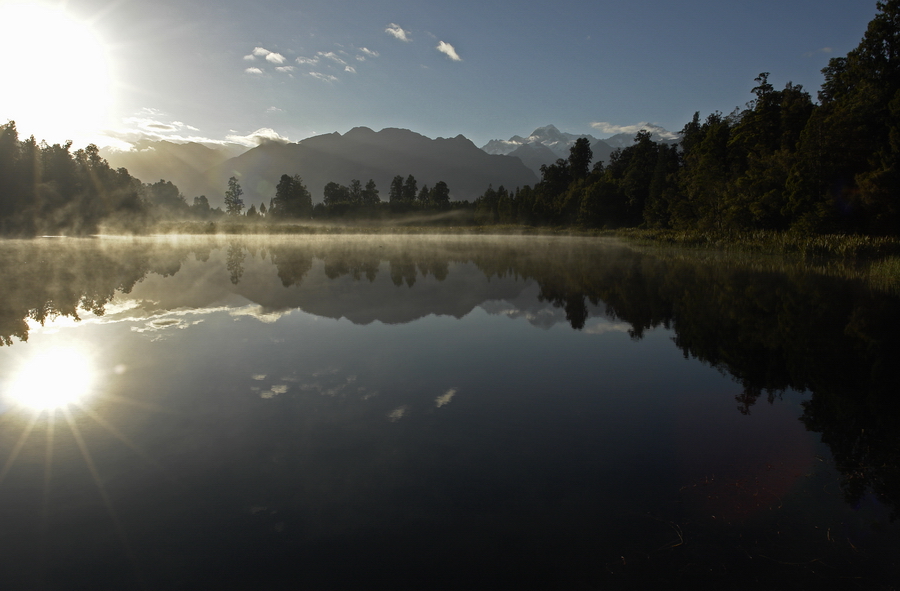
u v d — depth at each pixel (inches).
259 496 117.0
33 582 89.8
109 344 255.4
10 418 161.2
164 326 300.5
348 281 526.0
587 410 173.3
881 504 117.2
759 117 1454.2
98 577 91.0
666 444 147.5
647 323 324.2
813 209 1029.8
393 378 205.3
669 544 102.0
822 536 105.5
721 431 158.1
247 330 291.1
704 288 490.3
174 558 96.5
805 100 1416.1
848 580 93.0
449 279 552.7
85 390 187.8
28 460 133.6
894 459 139.2
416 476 126.5
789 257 845.8
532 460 136.0
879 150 964.6
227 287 470.6
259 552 98.2
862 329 305.3
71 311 346.0
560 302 405.1
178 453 137.7
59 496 117.2
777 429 159.8
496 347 258.1
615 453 141.4
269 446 142.0
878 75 1051.3
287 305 376.8
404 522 107.6
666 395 189.5
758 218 1208.8
